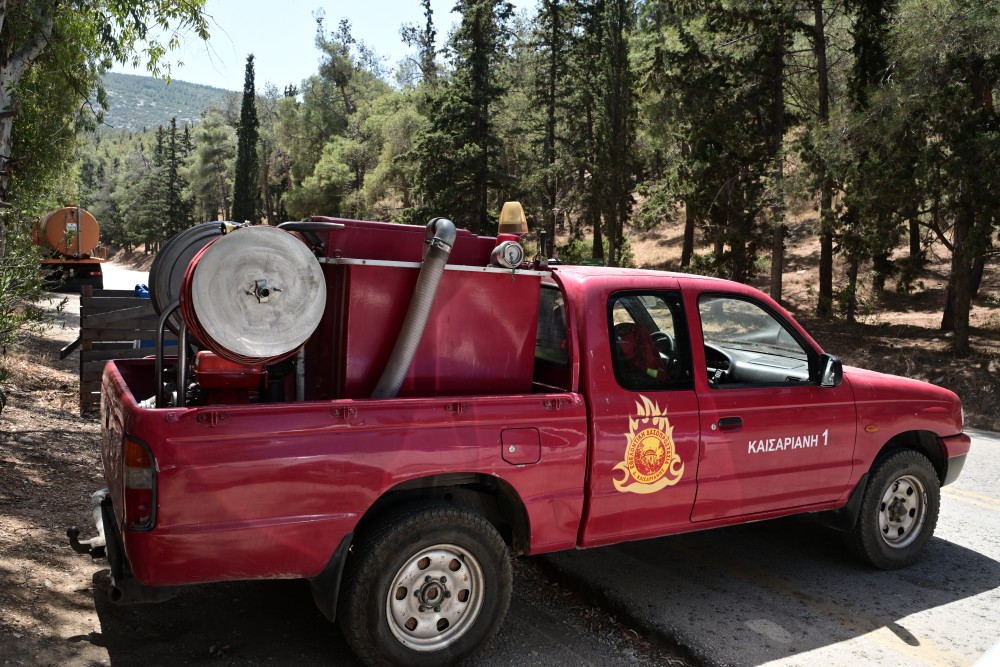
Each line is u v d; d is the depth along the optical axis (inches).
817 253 1478.8
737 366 197.3
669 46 1001.5
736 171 984.9
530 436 149.0
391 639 137.8
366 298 141.1
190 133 5265.8
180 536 121.7
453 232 136.1
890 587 197.5
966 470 338.3
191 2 373.7
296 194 2706.7
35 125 524.7
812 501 191.8
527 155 1929.1
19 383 397.1
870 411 198.7
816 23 946.7
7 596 157.3
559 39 1787.6
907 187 693.9
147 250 4259.4
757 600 185.0
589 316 160.1
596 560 205.9
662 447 164.4
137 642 149.4
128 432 123.0
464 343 151.6
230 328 125.1
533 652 156.3
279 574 129.7
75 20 425.1
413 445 137.6
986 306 1056.8
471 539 143.0
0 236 306.3
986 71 655.8
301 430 129.0
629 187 1430.9
